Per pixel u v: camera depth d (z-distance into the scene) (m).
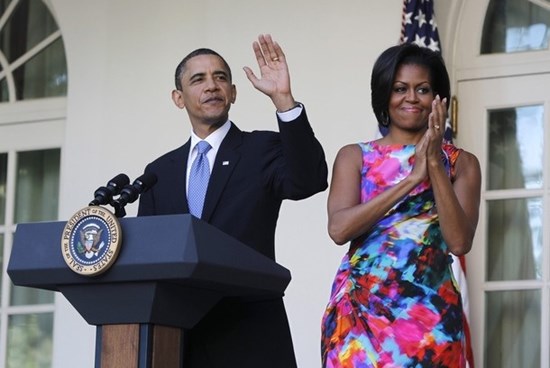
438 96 13.34
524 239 21.66
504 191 21.86
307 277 22.33
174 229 11.63
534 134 21.97
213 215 14.05
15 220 26.36
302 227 22.52
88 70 24.97
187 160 14.58
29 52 26.73
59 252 12.12
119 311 11.96
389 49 14.27
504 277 21.66
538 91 22.02
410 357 13.20
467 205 13.76
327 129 22.62
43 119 26.38
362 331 13.41
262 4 23.61
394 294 13.41
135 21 24.70
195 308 12.35
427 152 13.23
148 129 24.28
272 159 14.20
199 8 24.19
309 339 22.16
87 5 25.16
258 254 12.45
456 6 22.56
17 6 27.02
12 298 26.00
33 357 25.61
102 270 11.76
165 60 24.36
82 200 24.62
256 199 14.07
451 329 13.30
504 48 22.44
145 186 13.12
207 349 13.59
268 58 13.66
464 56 22.52
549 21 22.22
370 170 14.09
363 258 13.61
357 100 22.53
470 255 21.73
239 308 13.71
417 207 13.64
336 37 22.88
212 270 11.70
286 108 13.44
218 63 14.73
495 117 22.31
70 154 24.84
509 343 21.41
